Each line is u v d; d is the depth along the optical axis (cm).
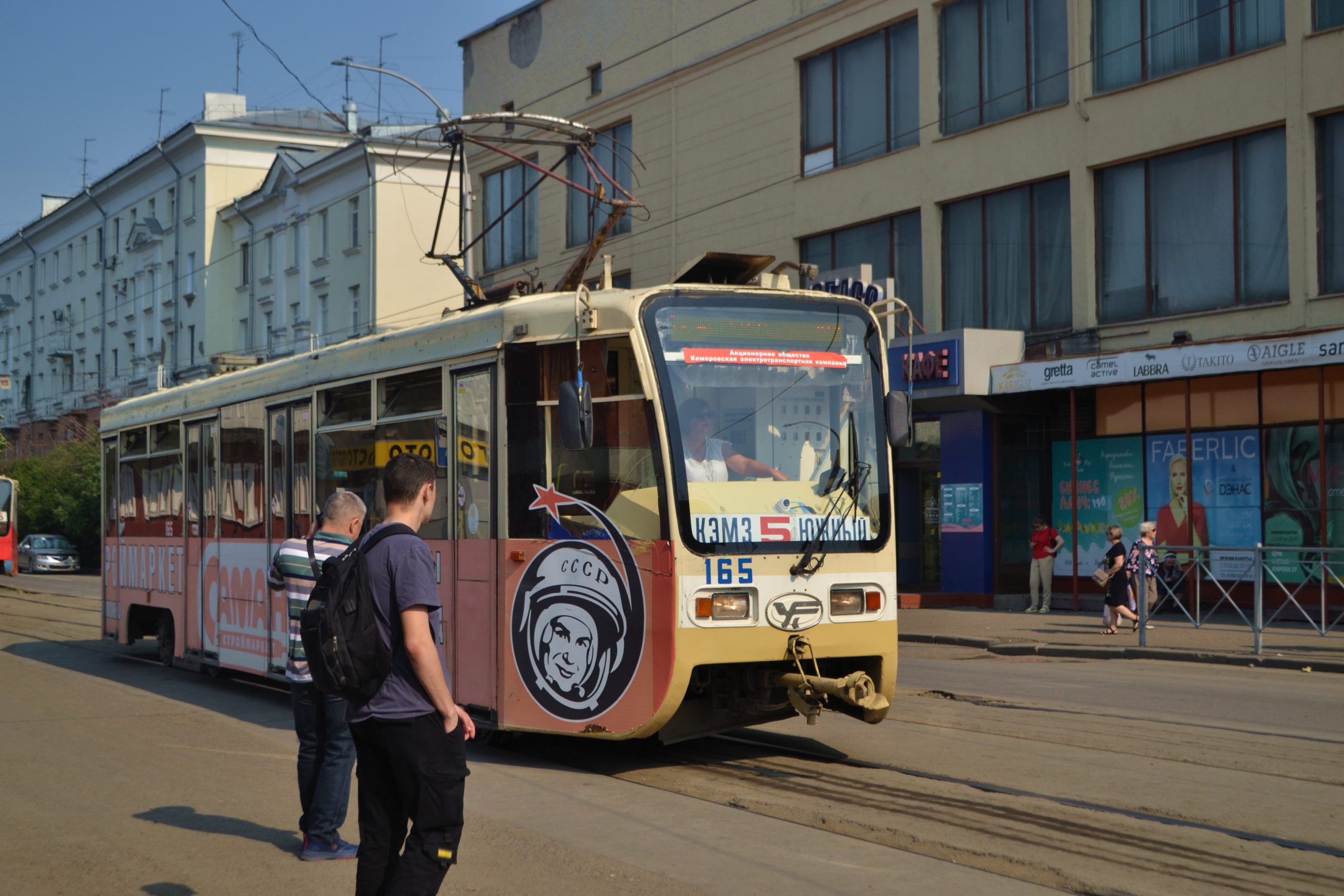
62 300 6856
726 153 2825
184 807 733
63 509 5094
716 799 732
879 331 859
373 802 446
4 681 1348
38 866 609
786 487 801
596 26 3192
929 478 2522
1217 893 541
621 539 779
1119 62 2133
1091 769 802
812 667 800
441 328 922
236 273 5262
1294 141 1881
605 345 797
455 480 898
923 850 612
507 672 838
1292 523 1908
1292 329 1883
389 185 4272
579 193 3284
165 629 1414
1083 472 2216
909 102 2462
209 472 1300
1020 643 1642
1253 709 1073
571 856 607
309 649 439
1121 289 2134
